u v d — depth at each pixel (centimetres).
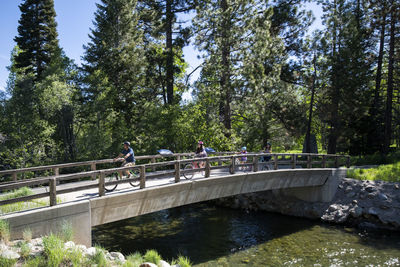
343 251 1132
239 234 1359
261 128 2386
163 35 3086
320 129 3778
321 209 1636
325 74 2527
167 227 1463
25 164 2358
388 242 1229
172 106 2555
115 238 1284
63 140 2741
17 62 3189
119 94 2831
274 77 2369
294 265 1000
